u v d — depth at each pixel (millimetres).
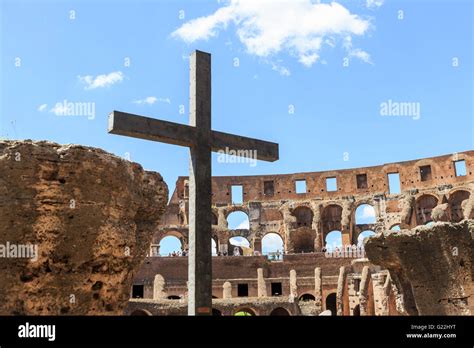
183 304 55938
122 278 15141
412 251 23078
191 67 16328
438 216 64750
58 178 13570
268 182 91125
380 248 24797
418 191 81562
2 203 12789
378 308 58062
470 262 21734
